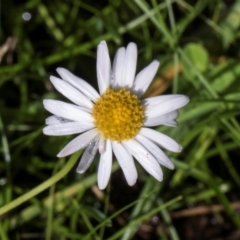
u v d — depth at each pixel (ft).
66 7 0.69
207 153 0.63
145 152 0.51
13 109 0.64
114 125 0.50
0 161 0.63
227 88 0.63
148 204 0.60
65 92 0.51
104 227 0.59
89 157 0.50
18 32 0.68
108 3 0.71
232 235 0.65
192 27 0.69
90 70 0.68
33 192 0.51
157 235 0.65
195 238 0.66
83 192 0.61
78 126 0.51
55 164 0.63
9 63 0.67
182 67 0.64
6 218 0.61
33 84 0.67
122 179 0.66
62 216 0.61
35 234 0.62
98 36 0.68
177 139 0.62
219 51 0.67
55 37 0.69
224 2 0.69
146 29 0.67
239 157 0.67
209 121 0.60
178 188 0.64
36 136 0.62
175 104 0.51
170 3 0.63
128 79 0.52
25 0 0.70
